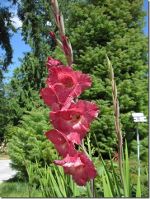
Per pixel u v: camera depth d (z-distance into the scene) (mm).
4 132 32531
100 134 16500
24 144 13094
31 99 31688
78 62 19062
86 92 17812
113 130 16453
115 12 19703
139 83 18438
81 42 19312
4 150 33125
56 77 2688
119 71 18438
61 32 2830
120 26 19359
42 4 29281
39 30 30094
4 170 19312
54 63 2809
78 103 2592
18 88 32375
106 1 19828
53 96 2674
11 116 32906
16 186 11727
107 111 16984
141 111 18297
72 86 2682
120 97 17859
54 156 12047
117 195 3027
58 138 2605
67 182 3367
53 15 2854
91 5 19688
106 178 3090
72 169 2572
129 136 17594
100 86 17750
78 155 2553
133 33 19328
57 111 2582
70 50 2824
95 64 18625
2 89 33156
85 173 2562
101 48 18703
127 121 17438
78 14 19797
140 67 18844
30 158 12688
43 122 13570
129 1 20625
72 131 2584
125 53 18750
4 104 32656
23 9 29938
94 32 19156
